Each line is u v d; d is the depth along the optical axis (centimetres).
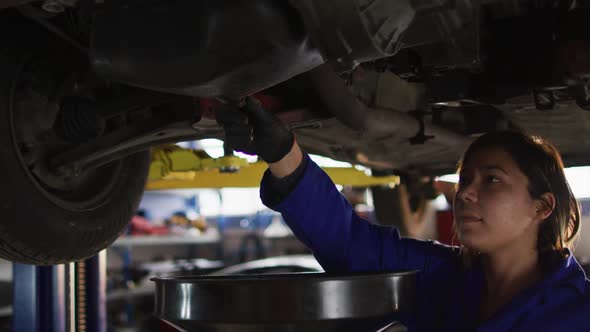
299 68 93
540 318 108
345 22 86
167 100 141
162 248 839
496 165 113
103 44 94
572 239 124
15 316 225
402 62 127
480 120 181
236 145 93
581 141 214
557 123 193
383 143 214
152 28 91
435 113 195
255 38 87
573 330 106
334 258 125
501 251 116
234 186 295
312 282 87
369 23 86
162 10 90
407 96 197
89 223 153
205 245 915
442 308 126
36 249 141
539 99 140
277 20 87
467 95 142
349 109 134
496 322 109
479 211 113
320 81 121
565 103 142
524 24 136
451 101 142
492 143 116
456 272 128
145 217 761
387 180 326
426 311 128
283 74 92
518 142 115
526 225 113
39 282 225
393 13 88
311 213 115
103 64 95
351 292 90
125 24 92
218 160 236
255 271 455
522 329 108
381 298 92
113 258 729
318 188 114
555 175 115
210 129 145
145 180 181
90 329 242
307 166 112
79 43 137
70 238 147
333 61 90
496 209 111
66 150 147
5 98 132
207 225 845
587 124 194
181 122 141
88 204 155
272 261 475
